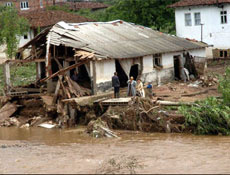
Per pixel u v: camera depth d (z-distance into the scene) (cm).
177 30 4903
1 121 3020
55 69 3447
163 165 1877
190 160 1964
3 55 4891
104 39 3331
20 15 5341
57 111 2852
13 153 2192
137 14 5356
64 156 2083
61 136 2581
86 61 2959
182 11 4828
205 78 3456
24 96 3141
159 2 5303
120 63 3152
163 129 2552
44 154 2147
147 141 2366
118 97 2912
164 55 3584
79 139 2483
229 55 4612
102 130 2531
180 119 2536
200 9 4703
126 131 2608
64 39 3083
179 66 3759
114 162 1922
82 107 2820
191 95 3030
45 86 3400
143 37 3703
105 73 3042
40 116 3019
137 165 1875
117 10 5484
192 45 3934
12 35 4497
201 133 2480
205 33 4719
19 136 2641
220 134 2461
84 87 3173
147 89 2966
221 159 1977
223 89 2617
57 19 5159
